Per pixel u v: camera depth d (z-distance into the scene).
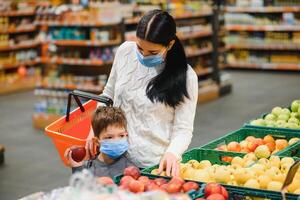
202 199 2.45
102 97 3.43
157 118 3.19
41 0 12.90
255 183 2.72
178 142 3.07
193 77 3.12
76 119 3.75
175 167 2.86
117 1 8.76
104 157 3.22
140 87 3.21
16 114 9.73
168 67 3.09
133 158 3.23
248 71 14.91
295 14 14.71
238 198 2.63
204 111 9.77
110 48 8.81
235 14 15.27
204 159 3.42
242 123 8.81
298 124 4.27
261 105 10.20
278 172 2.85
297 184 2.70
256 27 15.02
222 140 3.82
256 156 3.47
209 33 11.62
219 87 11.20
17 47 12.56
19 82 12.29
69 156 3.24
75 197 2.00
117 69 3.32
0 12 12.16
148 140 3.21
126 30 9.68
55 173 6.32
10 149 7.39
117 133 3.12
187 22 11.37
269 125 4.19
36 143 7.71
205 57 11.59
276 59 14.98
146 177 2.71
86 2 8.65
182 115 3.13
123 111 3.23
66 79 8.84
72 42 8.74
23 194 5.63
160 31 2.88
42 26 8.95
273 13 15.06
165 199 2.05
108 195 2.02
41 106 8.80
